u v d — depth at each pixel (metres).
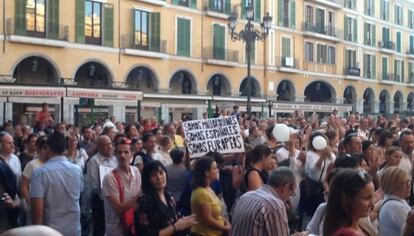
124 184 6.59
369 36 53.97
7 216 6.90
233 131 9.68
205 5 37.41
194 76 36.69
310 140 9.53
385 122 19.30
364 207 3.62
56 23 28.88
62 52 29.25
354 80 51.16
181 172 8.63
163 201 6.05
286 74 43.59
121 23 32.34
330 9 48.31
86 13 30.64
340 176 3.69
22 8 27.42
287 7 43.81
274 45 42.44
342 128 15.68
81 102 25.16
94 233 8.20
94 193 8.12
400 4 59.19
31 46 27.91
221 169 8.54
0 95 19.55
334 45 48.81
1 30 26.84
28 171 7.69
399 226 5.17
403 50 59.75
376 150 8.59
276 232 4.88
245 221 4.94
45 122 18.36
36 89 20.05
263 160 6.71
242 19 39.78
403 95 59.25
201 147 9.62
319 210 5.06
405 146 8.78
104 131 12.13
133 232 6.20
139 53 32.78
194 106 35.34
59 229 6.07
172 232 5.83
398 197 5.33
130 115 32.50
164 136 11.07
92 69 31.30
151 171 5.98
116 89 23.16
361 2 52.62
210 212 6.26
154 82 34.47
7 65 26.98
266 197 4.96
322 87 49.53
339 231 3.48
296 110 35.53
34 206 6.04
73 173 6.22
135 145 10.25
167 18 34.97
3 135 8.49
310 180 9.09
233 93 39.16
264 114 39.50
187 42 36.19
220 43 38.19
